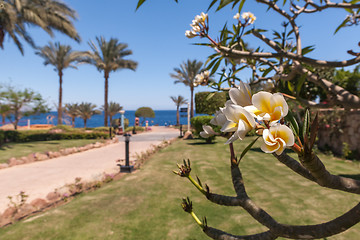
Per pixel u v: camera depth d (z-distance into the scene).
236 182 0.77
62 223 4.13
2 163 9.63
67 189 5.90
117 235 3.72
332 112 10.16
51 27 18.80
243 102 0.57
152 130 35.22
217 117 0.60
